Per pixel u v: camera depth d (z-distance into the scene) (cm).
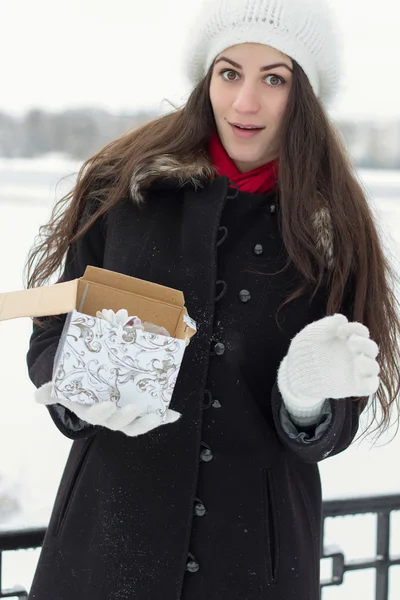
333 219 146
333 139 153
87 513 142
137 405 118
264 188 155
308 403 125
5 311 120
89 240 155
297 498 146
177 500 136
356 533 327
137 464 139
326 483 406
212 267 142
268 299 145
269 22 142
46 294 119
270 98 145
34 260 164
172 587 134
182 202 152
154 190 153
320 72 156
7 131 3847
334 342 115
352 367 112
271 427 144
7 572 301
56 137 3850
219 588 136
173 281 144
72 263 157
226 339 142
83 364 116
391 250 168
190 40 157
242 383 142
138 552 135
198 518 139
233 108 144
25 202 1327
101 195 155
